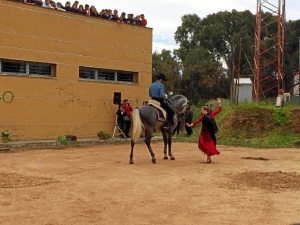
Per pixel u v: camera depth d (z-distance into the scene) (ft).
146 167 46.26
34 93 72.13
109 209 27.84
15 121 69.77
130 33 86.58
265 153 63.77
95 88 81.15
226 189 34.32
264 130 85.40
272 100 126.21
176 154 60.39
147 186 35.37
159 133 97.09
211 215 26.53
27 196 31.42
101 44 81.76
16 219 25.39
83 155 58.18
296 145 77.46
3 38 67.97
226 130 87.86
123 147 71.31
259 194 32.58
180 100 53.57
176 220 25.32
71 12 77.00
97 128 81.61
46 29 73.51
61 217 25.86
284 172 43.19
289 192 33.40
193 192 33.17
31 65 72.64
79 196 31.60
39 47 72.59
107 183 36.58
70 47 77.00
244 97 126.93
